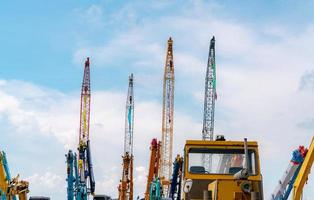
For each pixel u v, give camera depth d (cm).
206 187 1808
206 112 11675
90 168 8806
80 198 7150
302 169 1806
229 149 1856
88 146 8856
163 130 11912
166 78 12038
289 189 2000
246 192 1648
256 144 1848
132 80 12462
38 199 3806
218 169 1834
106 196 5928
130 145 12238
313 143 1788
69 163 6806
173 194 3444
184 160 1856
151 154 7475
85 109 12550
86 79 12825
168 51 12106
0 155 2745
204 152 1858
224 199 1653
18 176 2912
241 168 1827
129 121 12450
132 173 9238
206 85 11831
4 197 2731
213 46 11850
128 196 9112
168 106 11919
